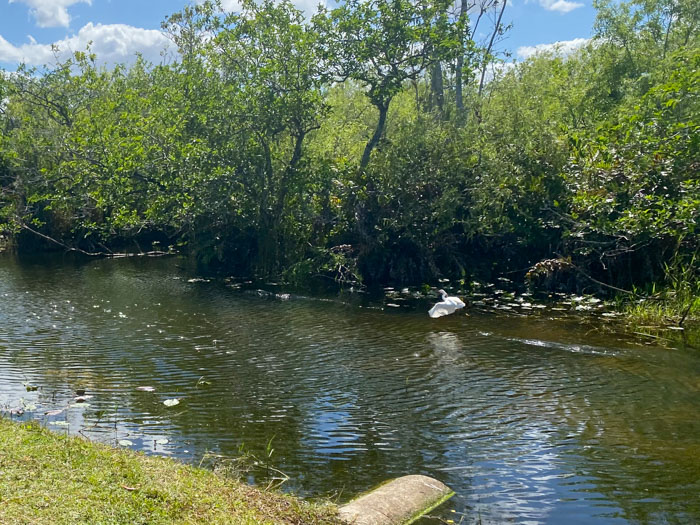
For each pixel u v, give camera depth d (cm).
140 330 1169
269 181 1883
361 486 565
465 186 1733
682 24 2500
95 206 2169
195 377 889
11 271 1945
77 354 998
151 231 2492
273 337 1123
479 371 921
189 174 1853
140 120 2011
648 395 815
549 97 2203
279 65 1827
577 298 1378
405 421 730
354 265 1691
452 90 2969
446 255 1725
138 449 632
